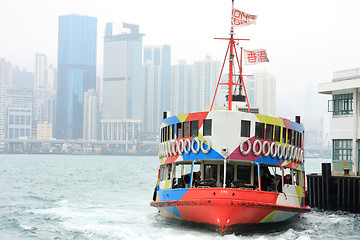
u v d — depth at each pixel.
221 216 29.73
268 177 34.28
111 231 32.91
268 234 31.89
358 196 45.31
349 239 32.19
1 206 49.06
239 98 44.69
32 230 34.78
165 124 35.53
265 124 31.81
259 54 36.28
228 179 32.03
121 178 102.44
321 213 45.75
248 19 35.09
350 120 51.97
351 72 51.97
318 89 54.94
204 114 31.41
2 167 165.00
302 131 36.78
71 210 44.69
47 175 115.06
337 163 52.88
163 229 33.03
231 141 30.80
